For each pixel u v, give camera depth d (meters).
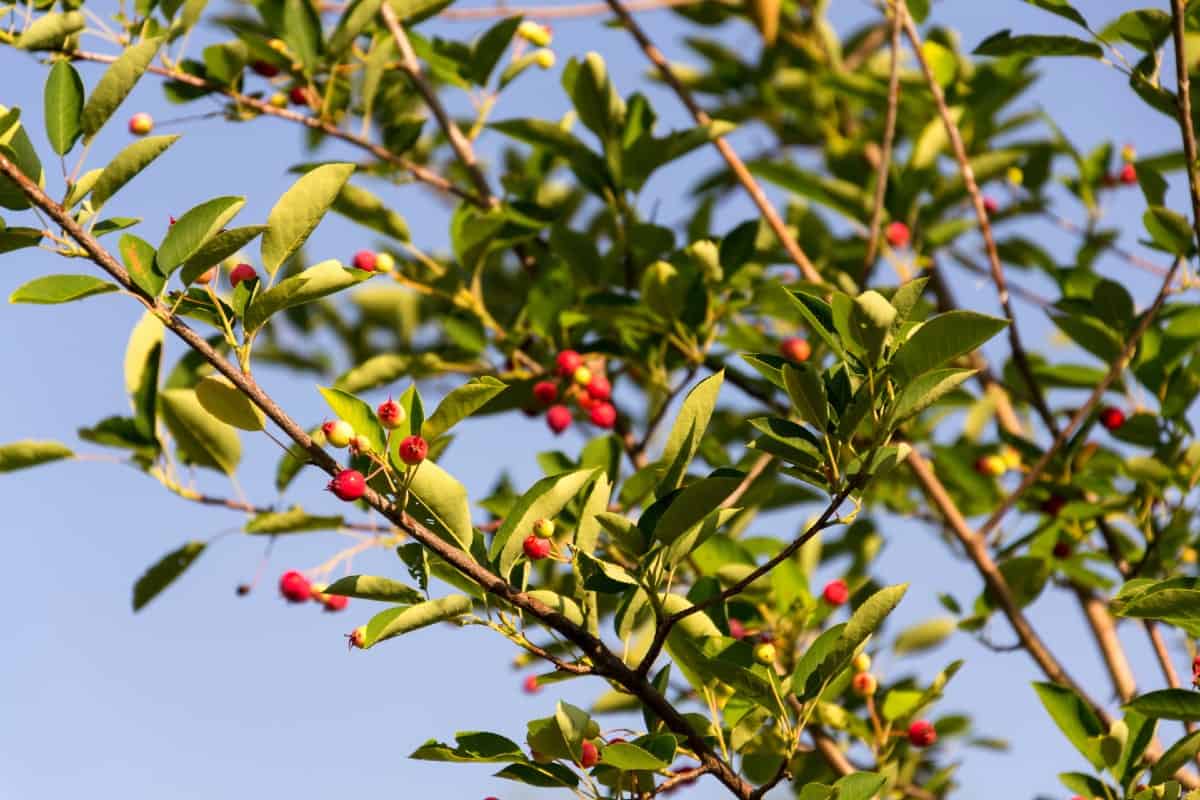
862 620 4.66
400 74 8.43
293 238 4.33
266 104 7.66
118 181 4.30
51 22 6.64
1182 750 4.65
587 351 7.74
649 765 4.45
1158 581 4.73
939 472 8.20
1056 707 5.36
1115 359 7.72
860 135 9.20
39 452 6.45
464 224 7.73
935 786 7.00
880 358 4.24
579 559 4.65
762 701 4.75
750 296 7.84
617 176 7.86
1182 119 5.68
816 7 10.12
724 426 8.39
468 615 4.46
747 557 6.80
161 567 6.83
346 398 4.34
